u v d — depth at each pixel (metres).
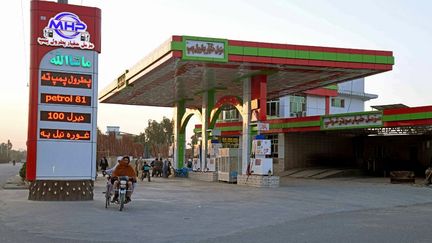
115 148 64.75
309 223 12.40
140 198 18.91
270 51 25.19
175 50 23.70
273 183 26.44
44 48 17.80
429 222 12.56
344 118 37.62
